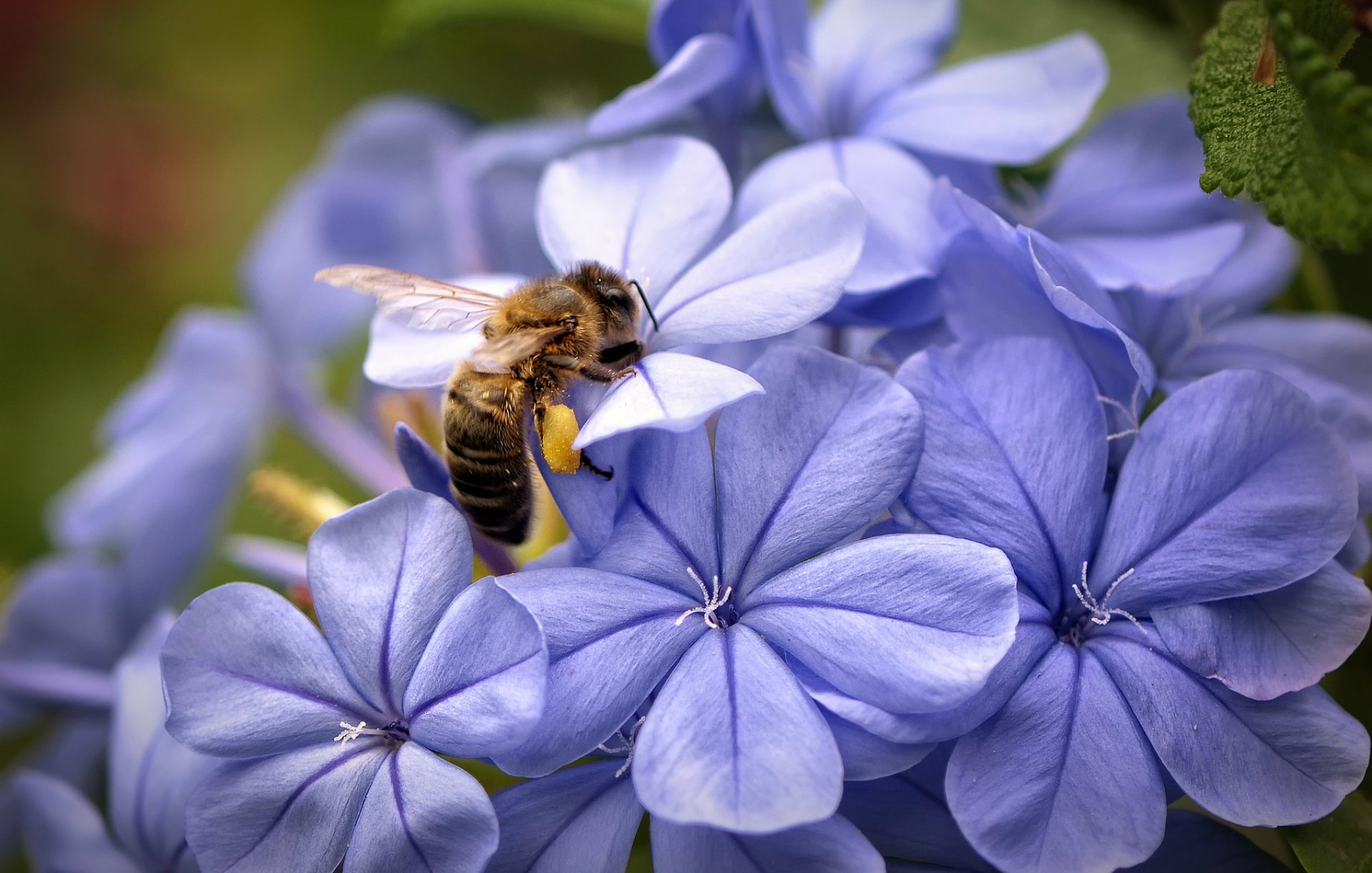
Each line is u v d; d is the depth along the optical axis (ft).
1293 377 0.44
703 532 0.41
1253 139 0.40
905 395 0.40
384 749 0.40
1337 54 0.40
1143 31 0.50
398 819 0.39
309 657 0.41
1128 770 0.40
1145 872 0.41
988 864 0.40
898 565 0.40
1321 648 0.40
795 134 0.46
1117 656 0.40
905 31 0.47
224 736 0.40
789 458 0.41
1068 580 0.41
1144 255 0.45
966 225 0.42
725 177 0.43
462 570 0.40
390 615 0.40
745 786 0.39
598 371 0.42
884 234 0.43
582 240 0.43
